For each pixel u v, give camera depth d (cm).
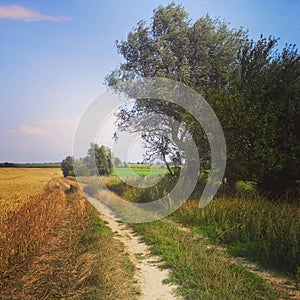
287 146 1173
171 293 512
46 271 625
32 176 3616
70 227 1038
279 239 673
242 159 1233
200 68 1912
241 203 993
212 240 797
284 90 1289
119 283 538
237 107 1267
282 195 1193
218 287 503
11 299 516
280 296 489
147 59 1962
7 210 1229
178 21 2033
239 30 2072
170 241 783
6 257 647
